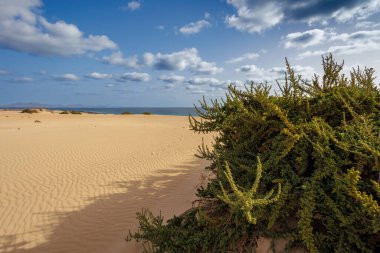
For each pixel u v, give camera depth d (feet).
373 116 11.10
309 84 12.23
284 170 9.75
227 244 9.75
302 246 8.77
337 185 7.97
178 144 44.19
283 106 11.93
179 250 9.93
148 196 20.30
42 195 21.31
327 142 9.33
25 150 36.81
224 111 12.57
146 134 58.03
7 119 94.89
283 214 9.11
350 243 7.91
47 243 14.57
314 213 9.00
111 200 19.98
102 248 13.88
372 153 8.09
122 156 34.96
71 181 24.62
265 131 11.82
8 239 15.03
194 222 10.89
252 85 11.80
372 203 6.66
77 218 17.31
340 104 11.59
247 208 6.50
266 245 9.24
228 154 11.91
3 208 19.02
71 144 42.65
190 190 19.93
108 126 75.46
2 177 25.62
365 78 13.04
